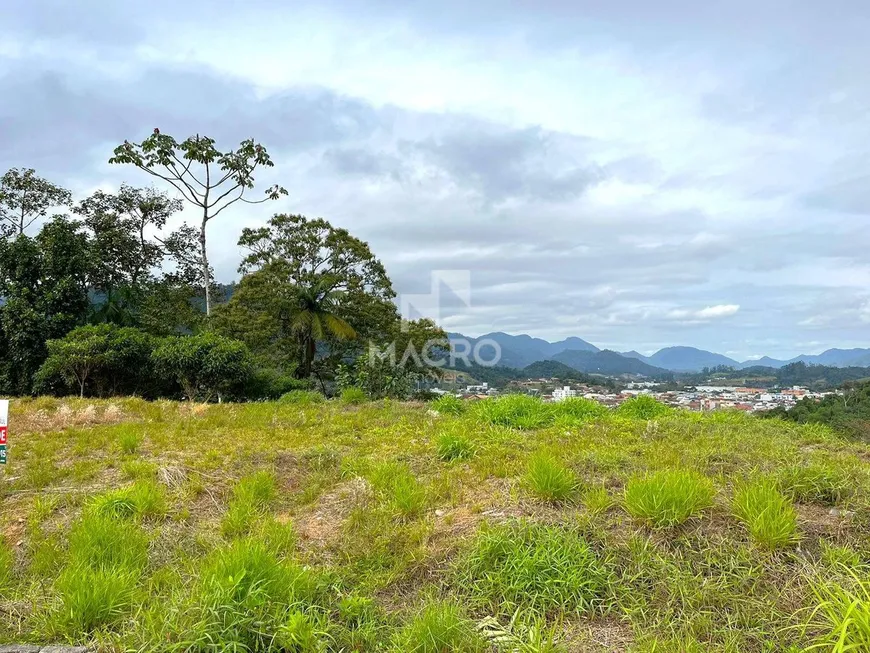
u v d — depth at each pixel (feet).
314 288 68.69
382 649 9.86
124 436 23.94
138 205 79.30
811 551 11.66
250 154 68.64
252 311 67.05
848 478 14.49
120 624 10.53
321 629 9.94
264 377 53.26
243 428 29.32
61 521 15.57
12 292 54.70
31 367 54.13
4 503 16.88
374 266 75.25
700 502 13.05
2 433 18.38
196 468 20.07
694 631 9.78
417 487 16.61
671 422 26.03
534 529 12.92
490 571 11.76
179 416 33.12
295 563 12.17
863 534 12.03
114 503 15.65
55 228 57.98
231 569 10.92
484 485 17.34
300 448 23.31
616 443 21.81
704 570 11.36
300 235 72.64
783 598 10.34
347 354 73.26
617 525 13.08
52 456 22.21
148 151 65.26
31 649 9.76
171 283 83.25
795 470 14.90
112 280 74.33
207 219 70.95
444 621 9.89
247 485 17.49
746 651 9.35
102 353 47.93
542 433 25.23
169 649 9.20
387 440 25.53
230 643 9.33
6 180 69.87
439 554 12.82
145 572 12.82
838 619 8.93
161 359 47.37
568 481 15.08
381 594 11.81
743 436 22.80
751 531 12.02
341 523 15.40
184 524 15.53
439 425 28.40
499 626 10.22
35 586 12.03
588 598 10.93
